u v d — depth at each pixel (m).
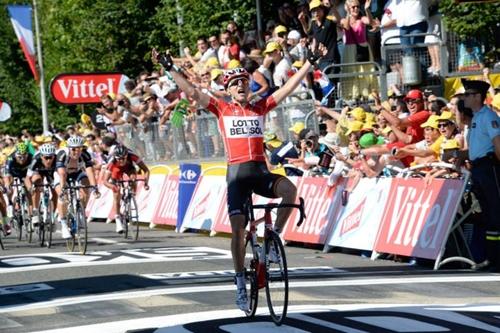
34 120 65.19
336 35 23.78
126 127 31.91
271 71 24.27
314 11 23.88
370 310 12.27
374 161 18.62
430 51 22.61
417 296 13.42
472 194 16.02
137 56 41.22
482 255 15.97
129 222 23.69
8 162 25.77
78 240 21.03
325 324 11.41
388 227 17.39
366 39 23.30
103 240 23.83
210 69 25.42
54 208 23.34
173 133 28.58
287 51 23.83
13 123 65.38
